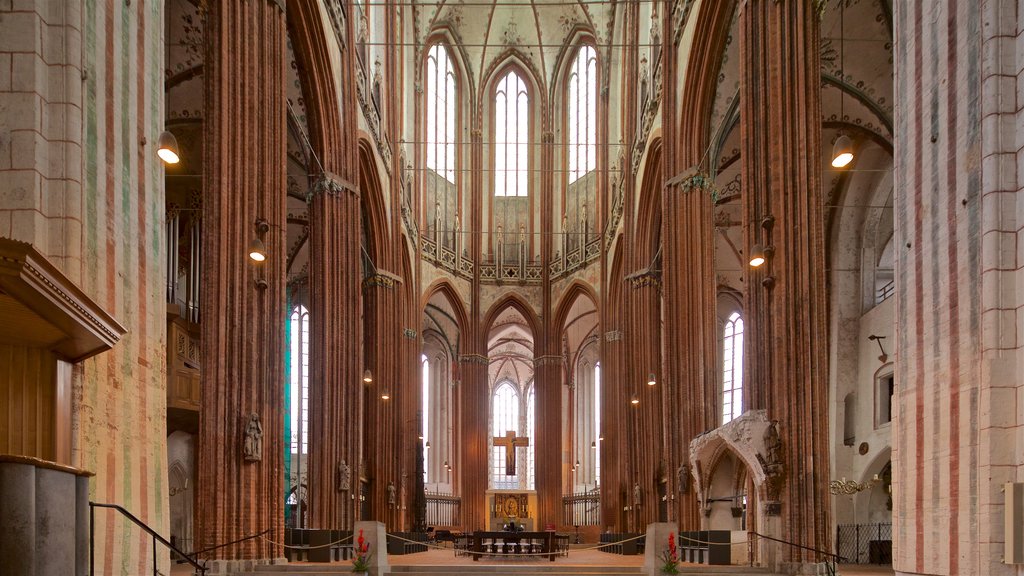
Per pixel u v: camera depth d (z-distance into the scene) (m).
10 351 9.13
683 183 29.53
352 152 31.44
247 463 19.69
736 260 43.19
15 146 9.62
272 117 21.59
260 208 20.88
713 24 26.89
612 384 47.19
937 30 11.98
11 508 6.38
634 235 40.91
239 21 20.50
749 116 21.69
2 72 9.72
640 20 41.88
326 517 28.16
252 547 19.61
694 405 28.66
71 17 10.10
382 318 40.62
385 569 20.38
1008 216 10.65
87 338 8.93
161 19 12.83
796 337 19.92
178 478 31.02
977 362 10.85
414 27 49.66
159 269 12.36
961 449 11.09
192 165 31.91
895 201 13.05
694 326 28.78
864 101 28.88
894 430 12.83
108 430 10.64
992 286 10.61
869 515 32.88
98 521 10.29
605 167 49.28
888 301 31.84
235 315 19.77
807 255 20.11
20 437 9.07
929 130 12.14
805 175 20.30
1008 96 10.78
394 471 41.97
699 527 28.19
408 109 49.56
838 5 25.17
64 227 9.80
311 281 29.05
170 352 27.61
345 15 31.58
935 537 11.61
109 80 10.99
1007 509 10.16
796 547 19.12
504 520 43.09
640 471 39.03
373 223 39.97
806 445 19.53
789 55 20.70
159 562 11.96
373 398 40.28
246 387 19.89
